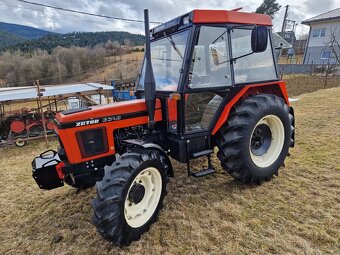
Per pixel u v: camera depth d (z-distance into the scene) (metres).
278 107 3.13
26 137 7.90
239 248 2.15
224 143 2.90
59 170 2.57
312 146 4.28
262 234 2.29
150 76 2.50
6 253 2.40
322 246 2.10
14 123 7.98
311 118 6.18
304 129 5.31
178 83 2.66
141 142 2.54
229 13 2.75
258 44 2.52
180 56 2.71
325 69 19.23
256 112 2.91
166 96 2.82
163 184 2.59
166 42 2.92
